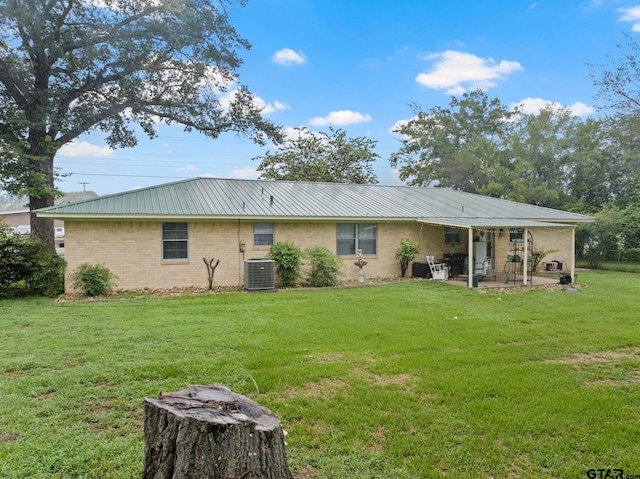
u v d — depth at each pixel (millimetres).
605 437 3578
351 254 14750
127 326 7426
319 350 6047
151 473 2375
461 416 3936
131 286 11977
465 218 15352
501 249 17500
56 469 2992
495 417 3910
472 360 5633
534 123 29703
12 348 6004
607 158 27094
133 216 11414
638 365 5574
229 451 2215
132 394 4375
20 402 4137
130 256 11953
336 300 10453
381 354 5887
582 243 22188
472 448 3377
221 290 12289
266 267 12117
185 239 12562
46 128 14844
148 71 16391
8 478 2844
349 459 3201
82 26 14930
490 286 13047
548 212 18000
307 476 2994
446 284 13477
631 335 7047
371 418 3865
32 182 13914
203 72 17422
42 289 11531
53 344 6223
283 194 15664
